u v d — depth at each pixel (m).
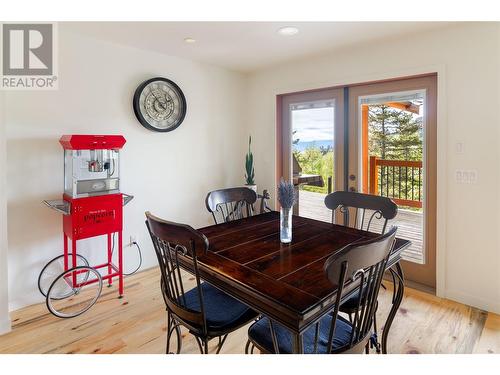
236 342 2.10
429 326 2.22
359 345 1.33
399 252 1.71
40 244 2.56
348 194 2.31
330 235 1.94
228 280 1.35
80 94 2.70
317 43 2.87
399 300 1.73
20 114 2.42
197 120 3.61
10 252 2.42
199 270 1.54
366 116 3.13
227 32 2.62
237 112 4.04
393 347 1.97
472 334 2.12
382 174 3.07
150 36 2.73
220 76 3.81
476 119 2.37
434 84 2.68
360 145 3.19
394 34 2.64
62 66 2.59
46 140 2.55
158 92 3.19
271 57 3.34
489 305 2.40
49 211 2.59
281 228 1.80
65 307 2.51
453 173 2.50
